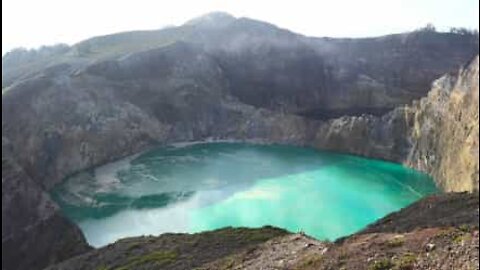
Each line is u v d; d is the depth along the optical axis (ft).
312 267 90.63
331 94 605.73
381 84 601.21
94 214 337.72
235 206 346.13
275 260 104.94
